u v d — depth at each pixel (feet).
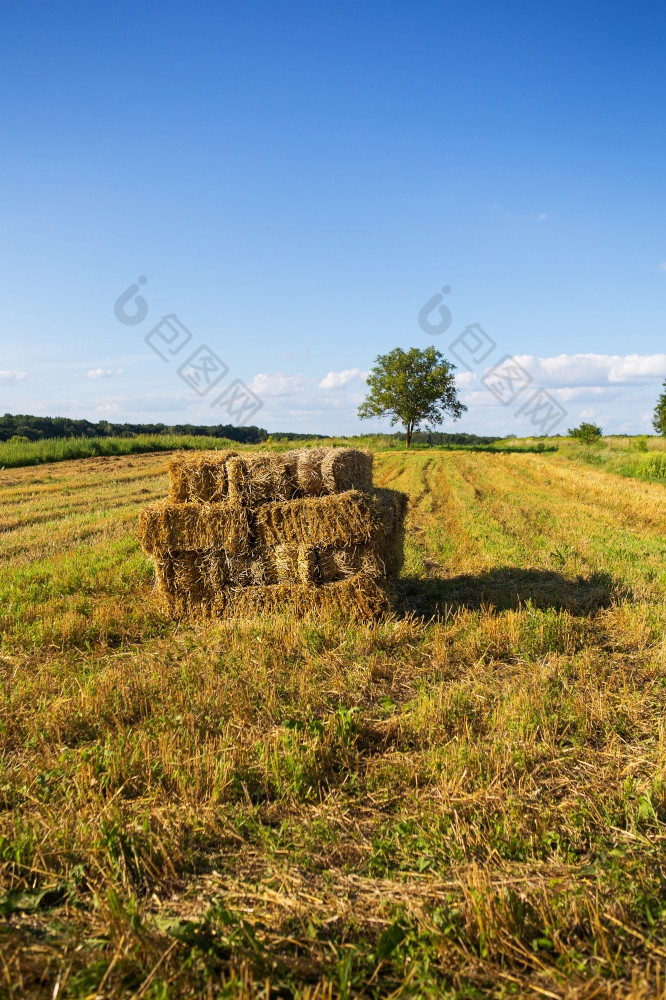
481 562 37.37
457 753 14.78
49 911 10.52
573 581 32.19
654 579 32.12
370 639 22.59
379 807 13.39
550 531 47.83
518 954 9.31
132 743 15.23
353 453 27.07
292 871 11.32
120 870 11.08
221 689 18.51
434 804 13.10
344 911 10.29
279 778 14.05
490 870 11.12
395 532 27.63
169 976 8.82
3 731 16.39
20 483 85.05
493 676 20.22
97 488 79.00
